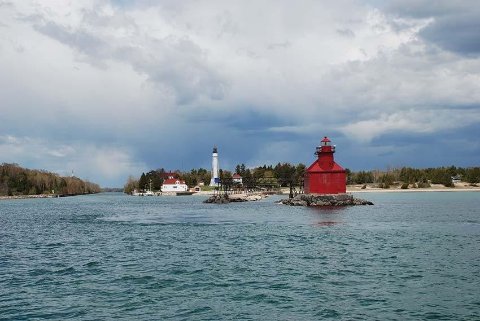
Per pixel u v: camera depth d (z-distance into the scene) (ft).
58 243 186.39
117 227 253.65
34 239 202.18
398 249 153.99
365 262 131.64
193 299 95.81
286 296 97.35
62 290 103.91
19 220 321.52
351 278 112.27
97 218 333.01
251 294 99.09
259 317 84.84
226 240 183.73
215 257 143.33
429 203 465.88
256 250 155.94
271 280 110.93
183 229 232.94
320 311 87.71
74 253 157.79
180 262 135.64
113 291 102.47
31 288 106.01
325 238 183.93
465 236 187.83
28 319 84.48
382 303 92.02
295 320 83.10
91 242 187.01
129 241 187.21
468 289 101.30
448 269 121.39
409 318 83.46
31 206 562.66
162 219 308.19
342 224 242.78
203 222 275.80
